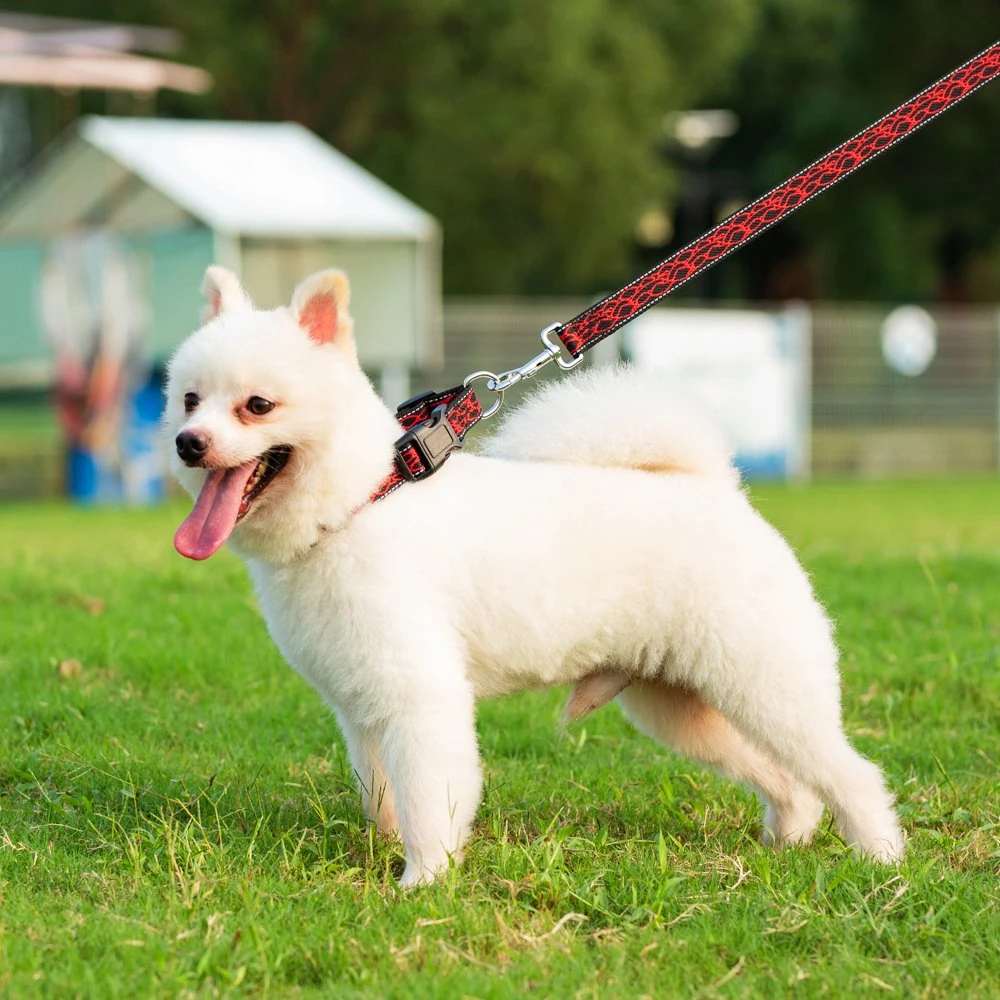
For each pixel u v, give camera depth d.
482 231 36.47
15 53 21.50
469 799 4.64
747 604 4.94
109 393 20.75
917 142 40.75
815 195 5.27
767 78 43.53
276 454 4.70
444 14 34.06
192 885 4.49
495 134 33.53
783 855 5.02
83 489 21.11
